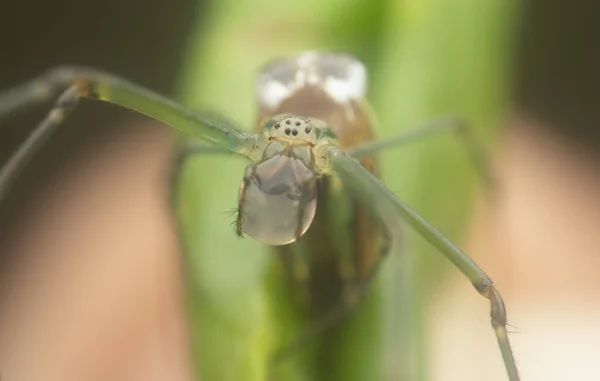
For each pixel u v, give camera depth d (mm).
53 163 72
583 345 55
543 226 65
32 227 68
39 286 64
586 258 63
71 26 75
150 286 62
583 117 76
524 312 58
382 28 49
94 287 63
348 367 45
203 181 48
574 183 70
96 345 59
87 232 67
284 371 45
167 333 58
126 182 70
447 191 49
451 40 50
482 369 52
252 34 50
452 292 51
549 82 76
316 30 49
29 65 73
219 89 49
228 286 46
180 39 76
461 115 50
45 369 58
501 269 57
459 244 50
